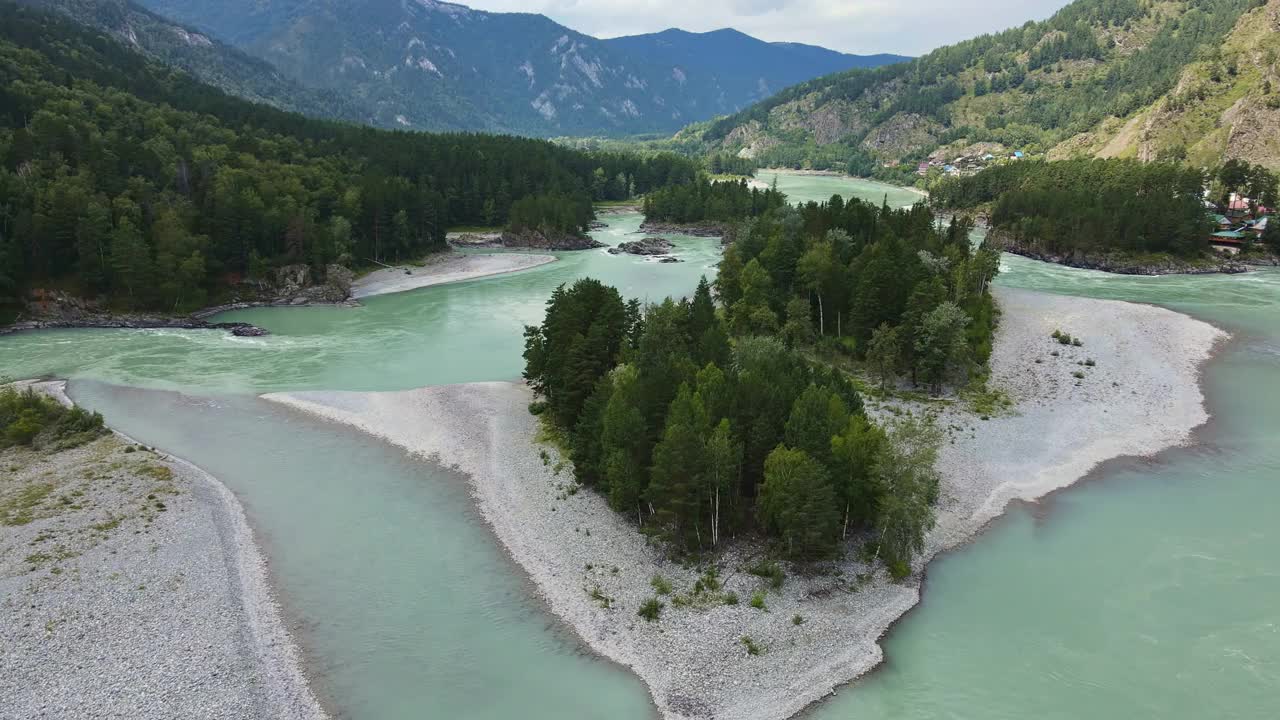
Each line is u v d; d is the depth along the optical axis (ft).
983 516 198.90
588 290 301.02
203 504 204.23
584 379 240.94
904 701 134.82
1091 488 214.90
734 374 223.10
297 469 231.30
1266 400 280.72
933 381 287.28
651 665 144.36
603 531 190.39
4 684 133.39
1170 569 174.50
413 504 209.36
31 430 241.76
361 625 156.76
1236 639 149.18
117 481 214.69
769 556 176.24
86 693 132.46
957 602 163.22
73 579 164.76
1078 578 171.53
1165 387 291.99
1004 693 136.26
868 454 179.73
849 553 178.60
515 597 166.71
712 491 178.40
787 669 142.72
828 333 350.23
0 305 378.73
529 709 133.90
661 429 203.21
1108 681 138.62
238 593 165.27
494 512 203.51
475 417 268.00
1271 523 195.31
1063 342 345.92
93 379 310.65
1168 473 224.12
